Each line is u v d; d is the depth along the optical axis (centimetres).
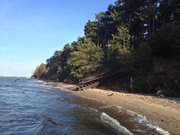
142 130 1972
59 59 14662
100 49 8056
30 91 7662
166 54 4975
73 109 3644
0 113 3362
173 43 4766
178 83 4012
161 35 4941
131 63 5619
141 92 4878
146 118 2373
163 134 1769
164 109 2797
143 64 5384
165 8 6347
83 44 8462
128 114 2720
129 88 5350
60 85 10488
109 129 2153
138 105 3244
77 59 8012
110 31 8688
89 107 3672
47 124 2567
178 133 1784
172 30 4862
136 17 7188
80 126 2375
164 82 4294
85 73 7806
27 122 2731
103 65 7238
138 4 7244
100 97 4803
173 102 3234
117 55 6581
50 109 3725
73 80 11044
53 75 16262
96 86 6700
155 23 6581
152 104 3225
